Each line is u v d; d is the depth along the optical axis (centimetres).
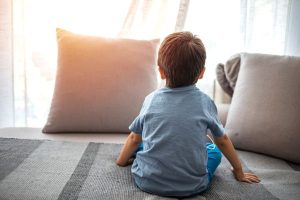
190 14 159
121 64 130
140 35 159
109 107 127
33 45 156
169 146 80
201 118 83
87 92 126
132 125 93
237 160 93
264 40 159
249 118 117
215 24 160
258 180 92
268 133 113
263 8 156
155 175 80
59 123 126
